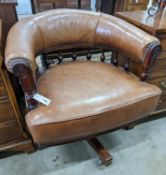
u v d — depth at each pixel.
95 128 0.80
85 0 2.32
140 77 0.96
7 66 0.65
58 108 0.75
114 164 1.06
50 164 1.06
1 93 0.84
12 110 0.91
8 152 1.11
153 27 0.94
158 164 1.07
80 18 1.04
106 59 1.42
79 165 1.06
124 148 1.16
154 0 1.29
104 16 1.05
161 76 1.14
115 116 0.80
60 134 0.75
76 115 0.74
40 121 0.71
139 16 1.12
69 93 0.82
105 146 1.17
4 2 1.02
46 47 1.01
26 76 0.68
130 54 0.95
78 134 0.79
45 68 1.11
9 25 1.10
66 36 1.04
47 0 1.99
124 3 1.72
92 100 0.79
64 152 1.13
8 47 0.72
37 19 0.96
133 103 0.81
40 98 0.77
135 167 1.05
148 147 1.17
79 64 1.08
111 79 0.93
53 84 0.89
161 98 1.25
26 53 0.68
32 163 1.06
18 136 1.01
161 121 1.36
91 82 0.90
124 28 0.96
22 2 2.53
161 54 1.03
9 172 1.02
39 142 0.78
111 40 1.02
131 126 1.25
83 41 1.08
